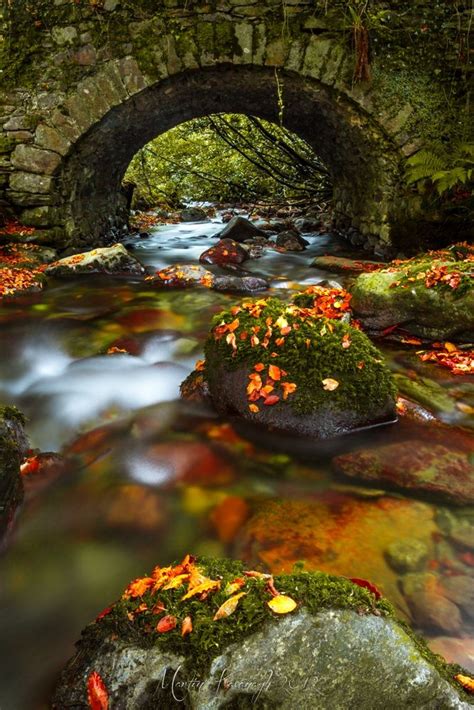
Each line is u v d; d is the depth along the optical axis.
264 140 12.62
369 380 2.97
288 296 5.79
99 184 8.66
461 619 1.75
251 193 14.36
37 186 7.19
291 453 2.82
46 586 1.99
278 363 3.00
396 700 1.29
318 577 1.46
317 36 6.54
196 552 2.13
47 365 4.15
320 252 8.31
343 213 9.45
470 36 6.54
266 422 2.99
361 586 1.51
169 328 4.89
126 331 4.82
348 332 3.17
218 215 13.22
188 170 14.17
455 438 2.90
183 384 3.56
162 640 1.33
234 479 2.60
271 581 1.42
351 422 2.93
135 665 1.32
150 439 3.00
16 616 1.87
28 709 1.54
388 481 2.50
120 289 6.15
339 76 6.66
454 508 2.31
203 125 12.88
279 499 2.42
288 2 6.42
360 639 1.31
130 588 1.56
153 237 10.18
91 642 1.48
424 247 7.16
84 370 4.02
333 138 8.13
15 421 2.80
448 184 6.13
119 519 2.35
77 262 6.67
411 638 1.39
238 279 6.08
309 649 1.28
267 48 6.59
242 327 3.19
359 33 6.38
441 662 1.45
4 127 7.06
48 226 7.35
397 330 4.43
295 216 12.22
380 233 7.66
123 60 6.71
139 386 3.71
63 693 1.45
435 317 4.21
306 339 3.05
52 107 6.95
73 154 7.27
